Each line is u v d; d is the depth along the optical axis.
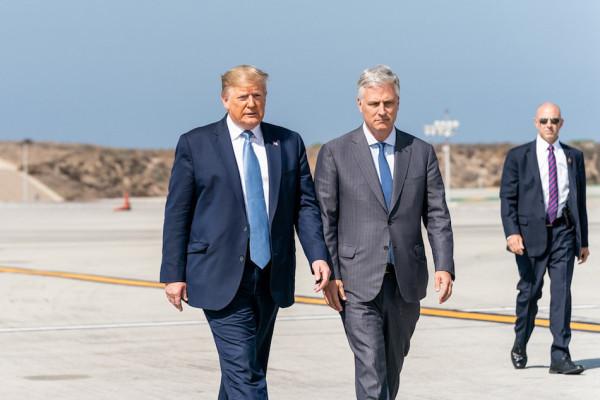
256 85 10.57
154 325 22.03
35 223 77.38
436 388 15.03
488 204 110.94
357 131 11.55
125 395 14.84
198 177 10.70
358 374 11.27
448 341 19.30
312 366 16.97
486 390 14.84
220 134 10.77
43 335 20.72
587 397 14.28
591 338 19.44
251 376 10.56
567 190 15.75
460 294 26.80
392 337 11.59
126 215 96.50
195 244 10.73
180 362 17.53
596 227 56.81
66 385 15.62
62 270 35.53
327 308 24.28
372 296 11.24
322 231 10.97
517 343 16.44
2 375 16.47
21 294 28.22
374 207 11.34
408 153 11.42
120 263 38.22
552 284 15.85
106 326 21.94
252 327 10.70
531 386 15.05
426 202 11.53
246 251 10.60
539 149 15.80
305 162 10.99
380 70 11.23
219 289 10.56
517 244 15.90
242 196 10.66
